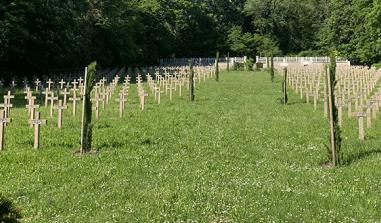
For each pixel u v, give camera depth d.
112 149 15.29
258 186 10.96
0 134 14.89
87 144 14.74
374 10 64.62
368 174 12.07
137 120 22.39
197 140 17.16
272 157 14.40
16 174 11.89
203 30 117.69
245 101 31.98
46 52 51.69
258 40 119.44
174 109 27.09
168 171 12.34
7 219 6.54
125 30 75.38
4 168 12.42
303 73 47.62
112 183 11.12
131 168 12.63
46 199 9.86
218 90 40.50
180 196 10.12
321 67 56.75
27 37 46.44
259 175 12.02
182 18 108.38
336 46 92.75
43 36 50.12
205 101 31.94
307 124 21.17
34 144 15.17
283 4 124.00
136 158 13.94
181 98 34.09
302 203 9.70
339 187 10.98
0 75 49.97
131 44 75.25
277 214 8.98
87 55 63.94
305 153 14.97
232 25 129.50
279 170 12.62
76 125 20.42
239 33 119.06
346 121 22.25
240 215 8.89
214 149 15.52
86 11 63.62
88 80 14.82
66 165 12.95
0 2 43.59
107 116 23.84
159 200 9.82
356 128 20.00
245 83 48.97
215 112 25.89
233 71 75.75
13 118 22.22
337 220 8.73
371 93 33.22
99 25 66.88
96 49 68.69
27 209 9.12
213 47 117.69
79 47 59.38
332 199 9.99
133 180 11.41
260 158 14.29
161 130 19.42
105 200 9.86
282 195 10.28
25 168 12.54
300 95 34.16
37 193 10.29
